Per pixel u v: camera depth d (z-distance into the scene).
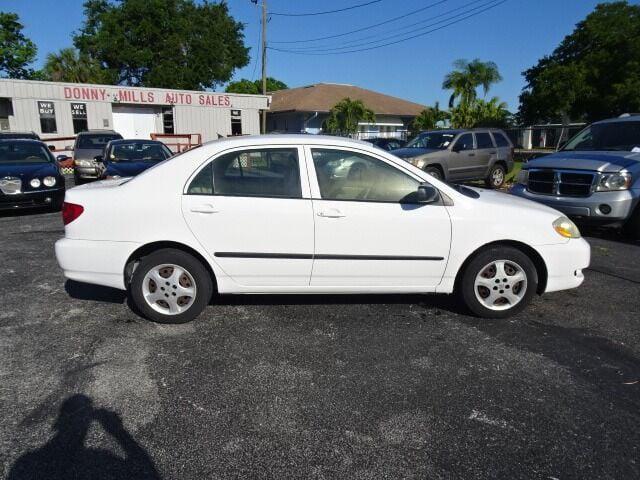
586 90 33.47
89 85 23.33
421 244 4.21
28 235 7.82
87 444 2.69
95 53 39.25
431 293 4.61
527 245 4.33
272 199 4.11
